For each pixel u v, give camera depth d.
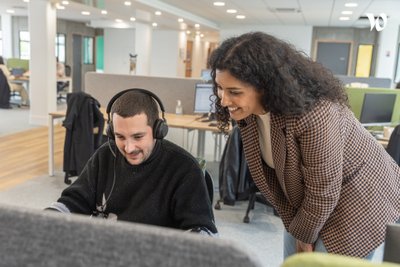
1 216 0.39
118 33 13.82
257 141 1.25
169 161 1.15
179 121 4.01
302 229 1.20
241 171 3.05
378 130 3.92
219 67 1.02
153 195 1.14
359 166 1.17
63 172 4.29
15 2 8.40
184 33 13.61
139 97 1.08
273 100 1.01
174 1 7.32
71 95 3.77
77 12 9.56
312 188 1.11
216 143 4.96
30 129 6.48
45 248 0.38
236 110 1.07
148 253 0.36
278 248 2.77
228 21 10.80
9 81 8.71
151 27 11.38
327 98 1.06
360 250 1.20
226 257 0.35
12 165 4.50
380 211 1.20
